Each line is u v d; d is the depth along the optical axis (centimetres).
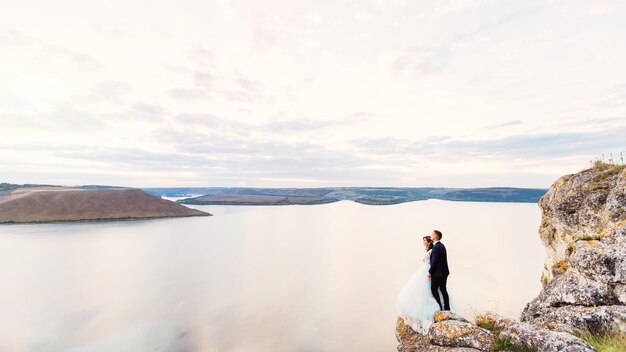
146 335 4628
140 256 10888
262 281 8169
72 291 6819
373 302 6688
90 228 16462
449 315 1086
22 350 4109
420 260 11569
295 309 6072
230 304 6212
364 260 11488
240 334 4812
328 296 7044
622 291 990
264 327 5134
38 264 9381
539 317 1202
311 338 4775
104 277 8094
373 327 5288
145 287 7262
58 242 12694
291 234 18400
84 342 4366
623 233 1103
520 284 7881
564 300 1176
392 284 8244
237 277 8512
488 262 10744
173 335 4666
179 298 6475
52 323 5000
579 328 982
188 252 12025
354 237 17688
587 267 1112
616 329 892
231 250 12850
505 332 923
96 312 5538
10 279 7781
